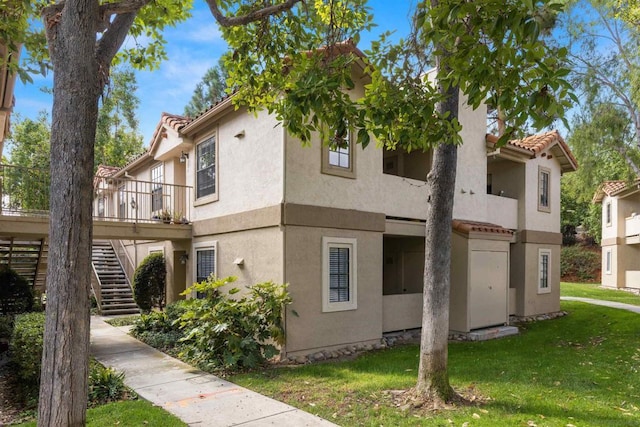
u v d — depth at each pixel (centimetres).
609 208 2639
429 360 562
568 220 3528
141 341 966
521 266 1377
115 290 1477
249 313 770
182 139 1180
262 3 608
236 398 583
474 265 1080
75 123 331
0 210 948
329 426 482
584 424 478
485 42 370
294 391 609
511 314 1355
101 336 1027
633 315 1318
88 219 335
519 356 822
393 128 536
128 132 2892
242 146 968
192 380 671
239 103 716
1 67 564
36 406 555
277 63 648
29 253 1330
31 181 1089
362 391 598
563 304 1708
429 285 575
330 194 903
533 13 311
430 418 497
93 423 484
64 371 316
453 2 333
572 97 342
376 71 516
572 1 1484
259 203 898
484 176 1278
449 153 583
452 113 593
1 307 1123
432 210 584
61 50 338
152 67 717
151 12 641
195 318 789
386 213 1019
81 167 331
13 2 546
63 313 319
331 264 898
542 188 1490
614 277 2483
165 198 1373
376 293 973
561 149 1493
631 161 1600
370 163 991
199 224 1127
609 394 589
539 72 349
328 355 858
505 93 369
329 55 580
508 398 568
